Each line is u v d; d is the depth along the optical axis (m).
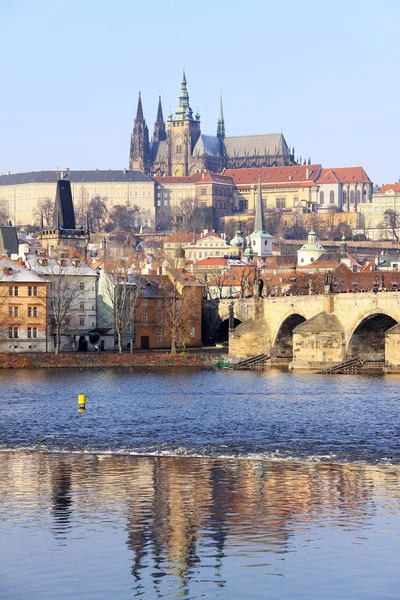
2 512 157.62
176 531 146.00
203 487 175.50
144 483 178.88
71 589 122.81
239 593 121.25
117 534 144.88
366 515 155.38
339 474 186.62
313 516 154.62
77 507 160.75
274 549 137.25
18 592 121.94
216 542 140.62
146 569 129.38
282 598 119.44
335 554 134.75
